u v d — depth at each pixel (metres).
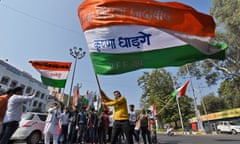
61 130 7.77
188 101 39.44
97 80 4.28
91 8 4.23
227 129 27.36
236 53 19.11
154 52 3.89
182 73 24.77
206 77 23.02
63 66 8.38
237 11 17.16
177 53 3.86
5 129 4.20
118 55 3.96
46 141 6.62
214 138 14.75
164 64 3.88
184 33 3.91
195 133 27.81
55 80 8.15
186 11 3.95
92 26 4.15
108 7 4.09
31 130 8.20
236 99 31.89
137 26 3.96
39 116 8.91
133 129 8.77
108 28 4.02
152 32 3.92
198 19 3.94
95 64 4.12
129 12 4.02
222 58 3.94
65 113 8.09
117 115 4.66
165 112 38.06
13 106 4.33
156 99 38.66
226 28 18.27
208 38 3.93
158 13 3.97
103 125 8.66
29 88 34.28
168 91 39.91
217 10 18.75
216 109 52.59
